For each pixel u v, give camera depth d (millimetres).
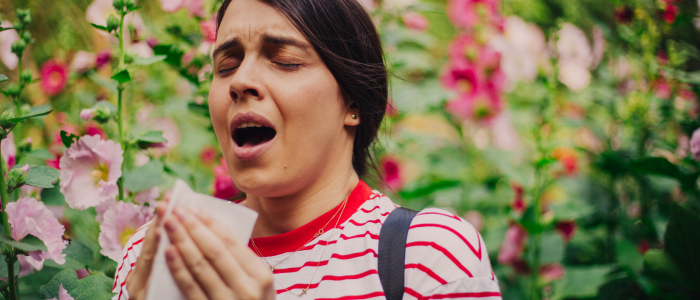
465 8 2164
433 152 2365
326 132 786
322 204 833
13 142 1272
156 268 559
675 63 1823
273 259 792
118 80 1102
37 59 2078
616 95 2061
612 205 1905
